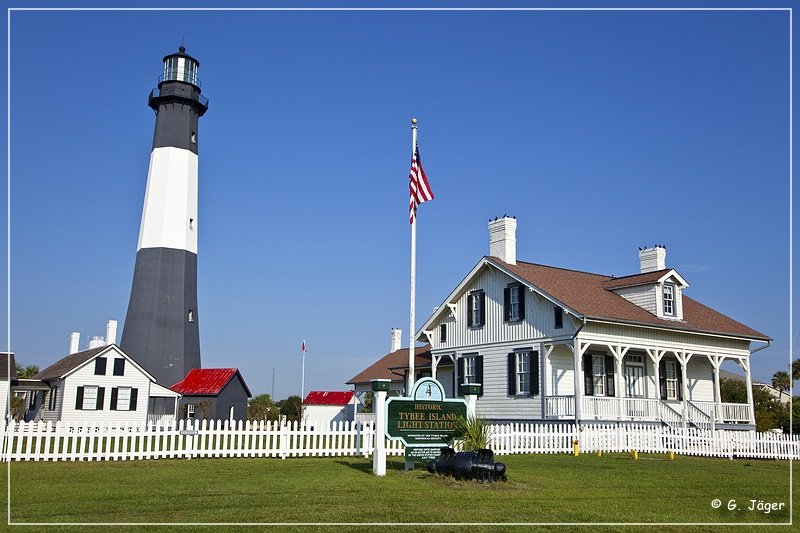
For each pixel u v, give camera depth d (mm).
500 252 32125
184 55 47500
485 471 13531
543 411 28594
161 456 18312
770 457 24234
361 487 12672
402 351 47812
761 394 48531
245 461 17875
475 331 32719
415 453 15203
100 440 17641
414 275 17750
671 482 14812
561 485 13648
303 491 12133
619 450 24094
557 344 28469
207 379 43438
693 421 29766
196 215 47000
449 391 36031
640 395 31141
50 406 39719
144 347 43031
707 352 31859
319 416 61438
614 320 27844
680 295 31391
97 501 10961
